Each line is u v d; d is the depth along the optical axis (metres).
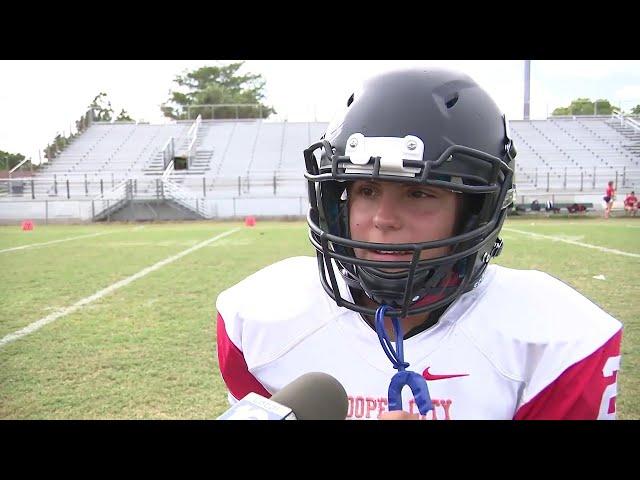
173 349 3.40
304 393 0.75
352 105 1.04
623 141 22.20
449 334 1.03
